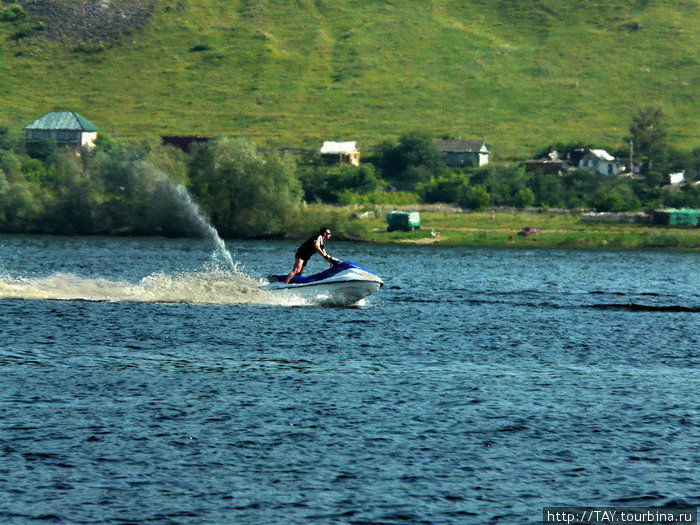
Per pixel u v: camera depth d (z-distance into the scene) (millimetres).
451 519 60719
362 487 65562
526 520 60719
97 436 75188
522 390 94438
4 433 75188
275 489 65000
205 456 71125
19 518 59438
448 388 94500
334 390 92438
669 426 81188
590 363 111812
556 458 72250
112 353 109875
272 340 120688
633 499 64250
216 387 92812
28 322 129250
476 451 73500
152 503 62312
